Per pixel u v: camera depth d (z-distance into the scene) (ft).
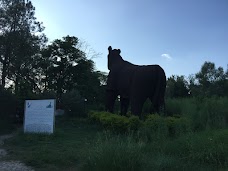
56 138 50.75
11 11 121.29
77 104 96.68
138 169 28.48
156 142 37.42
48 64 131.13
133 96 60.54
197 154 31.89
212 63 231.91
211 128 45.24
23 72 126.00
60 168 32.86
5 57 120.67
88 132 58.29
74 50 133.80
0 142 49.11
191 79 209.56
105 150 29.55
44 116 54.75
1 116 68.80
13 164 34.19
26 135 51.85
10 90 85.35
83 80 133.69
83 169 30.37
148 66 61.00
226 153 31.40
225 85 221.87
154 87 60.29
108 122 53.21
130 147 30.09
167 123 44.96
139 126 49.39
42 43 131.95
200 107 58.90
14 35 119.24
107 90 70.59
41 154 37.42
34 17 127.75
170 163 30.27
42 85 134.82
